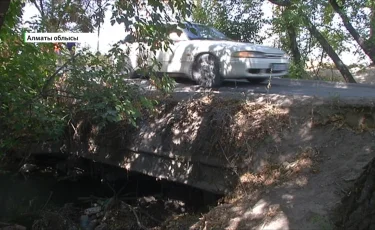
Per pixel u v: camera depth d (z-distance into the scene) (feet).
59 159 29.45
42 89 19.47
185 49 29.01
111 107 19.10
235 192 16.14
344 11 41.45
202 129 18.79
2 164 24.16
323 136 15.71
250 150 16.66
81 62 19.31
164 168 20.43
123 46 22.16
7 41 18.84
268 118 17.19
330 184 13.24
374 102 15.51
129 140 22.31
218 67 27.40
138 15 17.52
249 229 12.81
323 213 11.94
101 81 19.21
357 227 11.28
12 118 19.25
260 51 27.22
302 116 16.79
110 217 21.94
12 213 23.59
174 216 20.15
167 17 17.93
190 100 20.44
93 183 28.07
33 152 26.16
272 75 27.84
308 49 48.16
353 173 13.26
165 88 19.97
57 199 25.68
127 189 25.98
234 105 18.57
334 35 47.06
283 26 44.60
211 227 14.16
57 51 20.45
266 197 13.91
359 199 11.55
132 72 21.31
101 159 24.23
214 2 46.98
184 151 19.20
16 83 18.88
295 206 12.64
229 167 17.11
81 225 21.56
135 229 20.49
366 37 42.91
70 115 21.74
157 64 19.34
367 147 14.37
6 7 12.26
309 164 14.65
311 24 43.21
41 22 19.08
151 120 21.67
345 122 15.84
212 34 30.99
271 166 15.64
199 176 18.61
